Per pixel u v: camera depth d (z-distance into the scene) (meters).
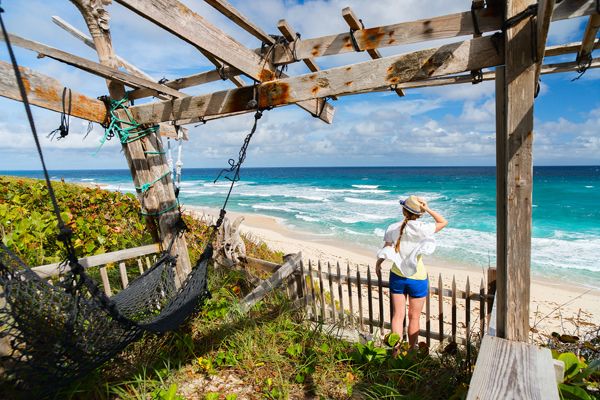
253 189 49.31
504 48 1.71
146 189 3.35
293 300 4.04
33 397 1.80
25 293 1.83
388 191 42.38
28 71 2.34
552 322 6.94
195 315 3.24
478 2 2.02
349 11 2.23
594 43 2.09
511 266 1.81
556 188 39.50
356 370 2.74
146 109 2.95
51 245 4.19
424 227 3.16
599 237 16.05
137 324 2.15
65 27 3.17
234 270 4.77
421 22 2.28
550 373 1.59
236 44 2.30
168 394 2.29
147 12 1.72
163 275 3.20
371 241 15.62
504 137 1.82
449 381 2.42
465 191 40.19
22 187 5.52
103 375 2.54
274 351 2.99
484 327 3.20
